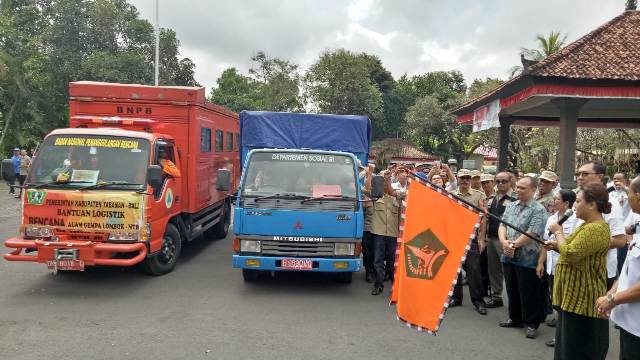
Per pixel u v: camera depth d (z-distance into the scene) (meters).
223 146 11.69
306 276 8.62
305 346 5.36
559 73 11.88
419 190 4.49
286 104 49.12
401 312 4.42
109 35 33.34
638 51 12.91
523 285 5.98
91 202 7.12
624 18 14.37
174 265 8.73
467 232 4.31
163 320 6.06
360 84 46.88
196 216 9.97
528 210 5.98
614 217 5.03
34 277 7.94
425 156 44.09
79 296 6.98
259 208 7.38
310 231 7.33
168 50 34.81
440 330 6.12
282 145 9.53
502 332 6.12
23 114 32.94
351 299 7.30
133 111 9.06
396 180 8.74
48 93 33.91
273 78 49.25
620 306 3.66
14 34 32.69
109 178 7.37
